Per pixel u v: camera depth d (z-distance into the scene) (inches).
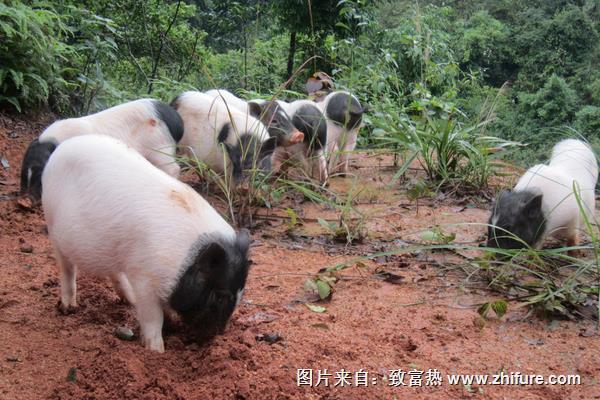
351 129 322.3
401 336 151.9
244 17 697.0
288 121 286.4
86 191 137.0
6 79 327.3
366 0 584.4
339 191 295.1
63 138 222.8
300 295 174.4
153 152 242.5
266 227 236.7
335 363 137.5
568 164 231.9
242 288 134.6
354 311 165.8
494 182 315.9
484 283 187.2
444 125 310.5
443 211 266.1
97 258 136.3
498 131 667.4
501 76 919.0
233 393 122.1
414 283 186.2
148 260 129.2
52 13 353.1
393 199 284.2
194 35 608.4
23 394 120.9
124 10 543.8
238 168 255.4
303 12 587.2
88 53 393.1
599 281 181.3
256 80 584.4
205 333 134.6
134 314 157.0
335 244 220.8
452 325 159.5
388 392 128.0
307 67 626.2
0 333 144.2
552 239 233.8
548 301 163.8
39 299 163.5
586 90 772.0
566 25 881.5
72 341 141.9
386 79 466.9
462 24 960.9
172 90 428.1
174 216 131.8
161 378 124.2
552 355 145.3
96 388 122.4
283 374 130.6
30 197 219.6
